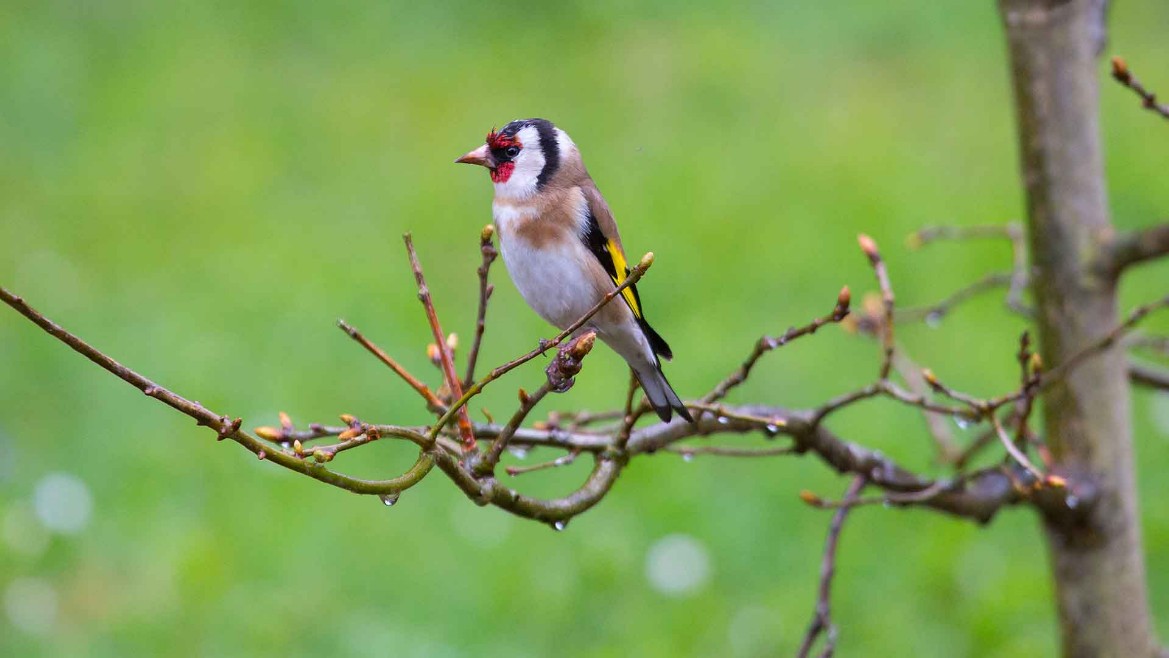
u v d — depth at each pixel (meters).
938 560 9.80
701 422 5.47
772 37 19.91
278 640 9.31
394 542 10.29
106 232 15.42
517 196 6.57
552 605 9.67
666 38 19.92
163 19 21.27
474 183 16.38
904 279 13.80
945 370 12.26
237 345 12.94
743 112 17.75
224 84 19.25
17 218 15.70
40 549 9.92
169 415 11.78
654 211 15.27
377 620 9.55
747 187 15.71
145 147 17.52
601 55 19.73
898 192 15.36
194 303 13.80
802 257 14.23
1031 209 5.88
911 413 11.61
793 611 9.52
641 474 10.86
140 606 9.51
